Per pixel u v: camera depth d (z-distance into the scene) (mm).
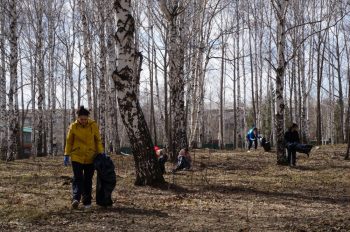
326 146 26594
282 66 16234
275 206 8562
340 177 13156
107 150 25609
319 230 6527
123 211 7762
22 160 19938
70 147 7914
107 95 28469
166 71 21969
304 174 13914
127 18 10211
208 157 19734
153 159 10523
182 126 17078
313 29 33062
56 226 6621
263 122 52062
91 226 6645
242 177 13047
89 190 7961
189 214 7641
